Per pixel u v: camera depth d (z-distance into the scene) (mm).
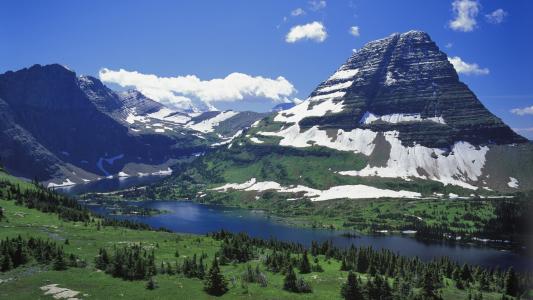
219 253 178875
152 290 128000
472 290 177875
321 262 187125
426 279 148875
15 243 148375
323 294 133125
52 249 155250
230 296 127500
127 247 180500
